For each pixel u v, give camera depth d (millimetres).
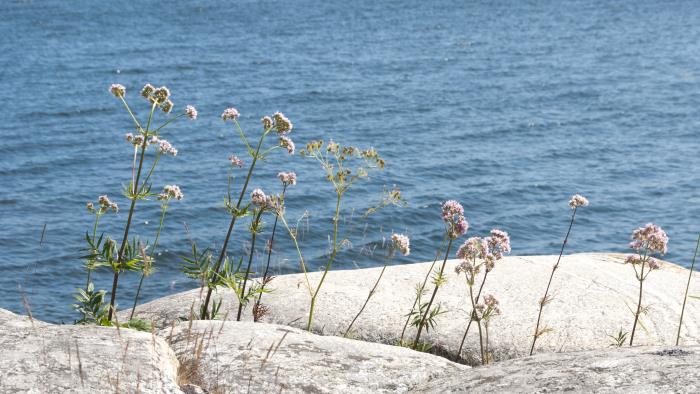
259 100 61719
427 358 5266
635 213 31719
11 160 39406
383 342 7715
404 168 38438
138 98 61250
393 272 9469
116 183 34844
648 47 95750
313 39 105562
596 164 40375
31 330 4895
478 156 41812
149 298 21141
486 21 130000
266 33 112500
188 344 4980
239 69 78688
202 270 6844
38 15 132375
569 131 49719
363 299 8477
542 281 8969
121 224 28078
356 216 29453
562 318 7977
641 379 4008
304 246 25625
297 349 5109
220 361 4859
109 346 4637
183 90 66688
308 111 56969
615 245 28016
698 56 86625
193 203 30844
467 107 58688
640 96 63156
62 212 30141
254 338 5250
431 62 84438
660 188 35438
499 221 30469
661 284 9188
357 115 55281
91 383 4191
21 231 27281
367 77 73938
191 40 103312
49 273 23250
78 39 102562
